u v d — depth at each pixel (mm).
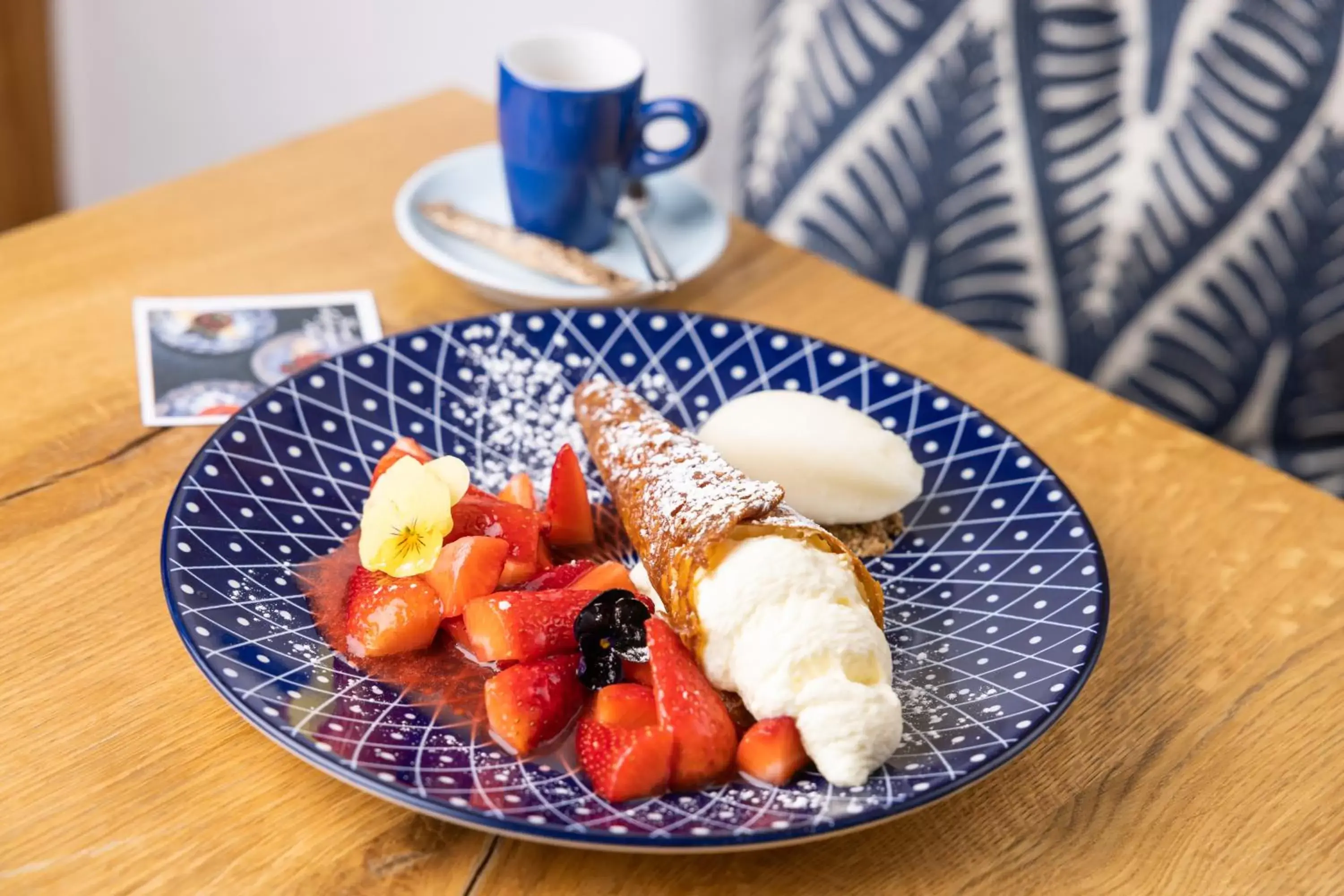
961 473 890
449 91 1429
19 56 2146
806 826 575
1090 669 689
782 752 634
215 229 1144
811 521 775
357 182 1239
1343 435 1388
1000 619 765
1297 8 1291
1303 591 854
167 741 662
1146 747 719
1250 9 1316
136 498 833
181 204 1176
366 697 666
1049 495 841
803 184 1596
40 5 2139
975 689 708
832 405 886
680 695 637
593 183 1100
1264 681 775
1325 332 1351
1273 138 1328
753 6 1824
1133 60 1394
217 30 2297
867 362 959
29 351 961
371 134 1326
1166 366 1442
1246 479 959
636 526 783
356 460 859
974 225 1500
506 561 765
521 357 954
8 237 1101
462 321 951
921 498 884
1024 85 1439
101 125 2459
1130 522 902
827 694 643
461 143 1325
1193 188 1377
